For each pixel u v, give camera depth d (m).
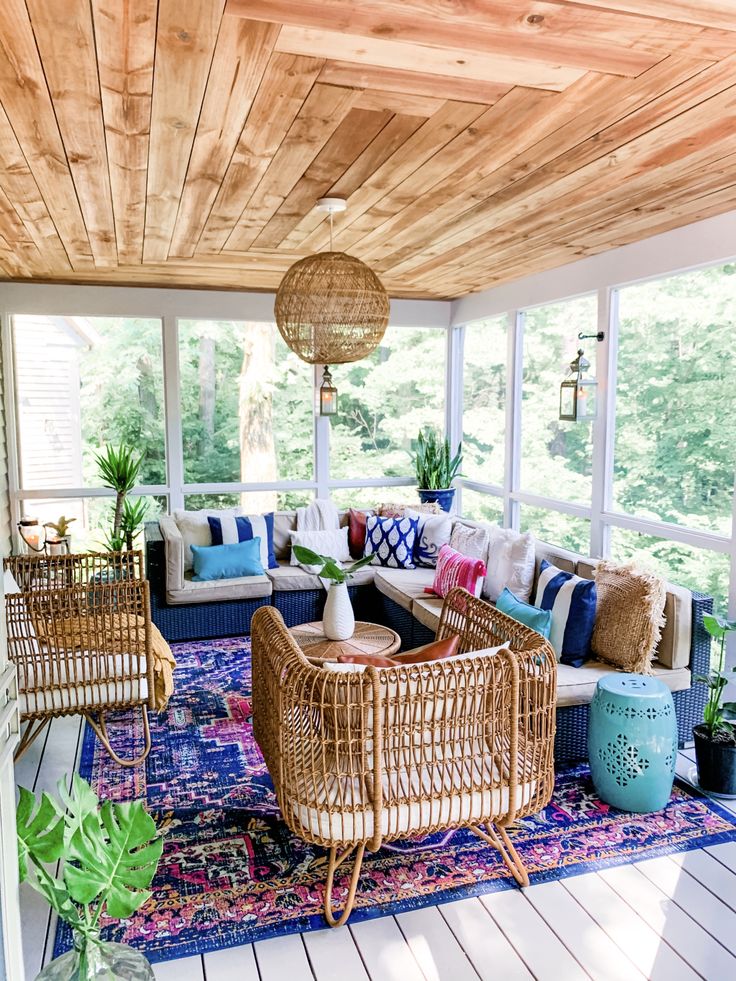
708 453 3.61
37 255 4.24
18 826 1.48
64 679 2.96
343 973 2.02
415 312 6.36
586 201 3.08
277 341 6.01
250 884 2.40
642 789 2.77
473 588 4.13
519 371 5.41
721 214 3.38
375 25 1.57
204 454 5.92
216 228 3.52
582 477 4.68
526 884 2.38
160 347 5.73
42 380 5.54
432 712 2.13
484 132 2.24
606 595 3.37
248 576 4.86
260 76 1.82
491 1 1.47
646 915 2.25
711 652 3.53
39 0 1.44
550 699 2.30
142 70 1.77
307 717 2.15
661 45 1.68
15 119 2.08
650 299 3.98
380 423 6.40
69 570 3.28
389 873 2.46
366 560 3.88
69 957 1.42
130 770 3.16
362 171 2.61
